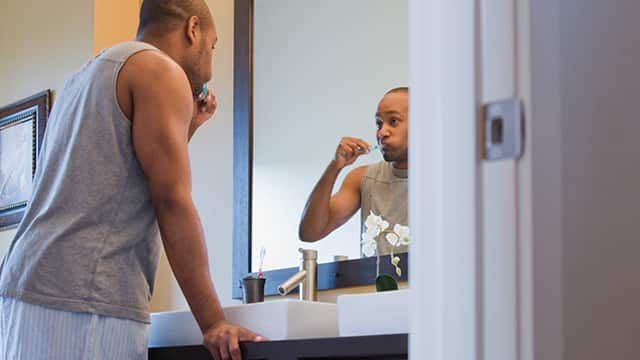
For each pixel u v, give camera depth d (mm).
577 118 916
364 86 2346
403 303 1634
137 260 1757
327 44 2447
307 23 2508
